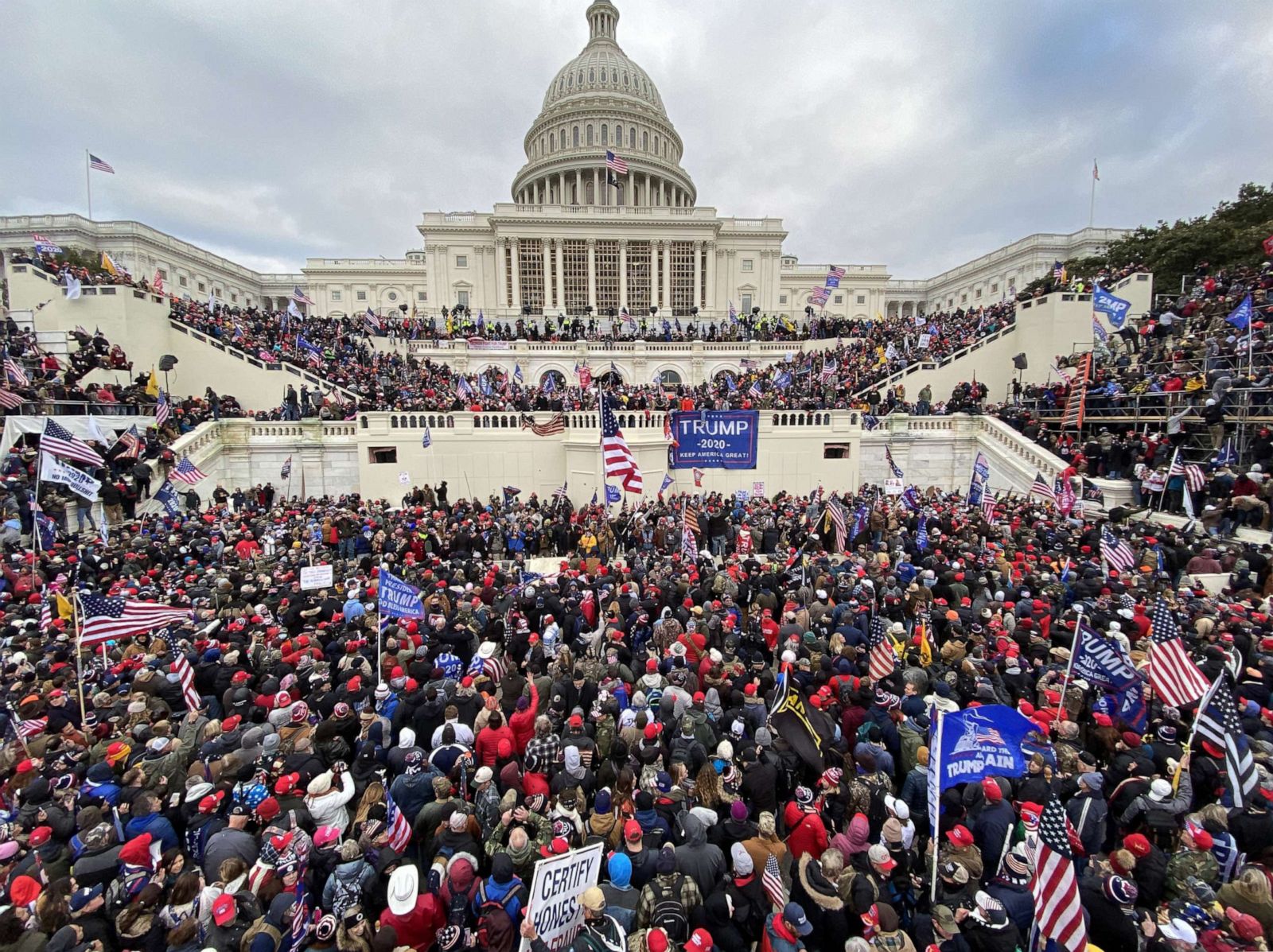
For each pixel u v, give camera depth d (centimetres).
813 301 5062
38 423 1930
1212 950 447
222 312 3825
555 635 1013
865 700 806
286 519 1908
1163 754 673
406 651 951
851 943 420
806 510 1969
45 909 455
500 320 6166
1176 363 2530
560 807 606
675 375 4734
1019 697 852
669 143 9019
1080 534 1706
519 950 470
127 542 1524
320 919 477
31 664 905
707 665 875
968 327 3981
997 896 523
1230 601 1155
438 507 2323
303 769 654
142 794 592
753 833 565
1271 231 3653
